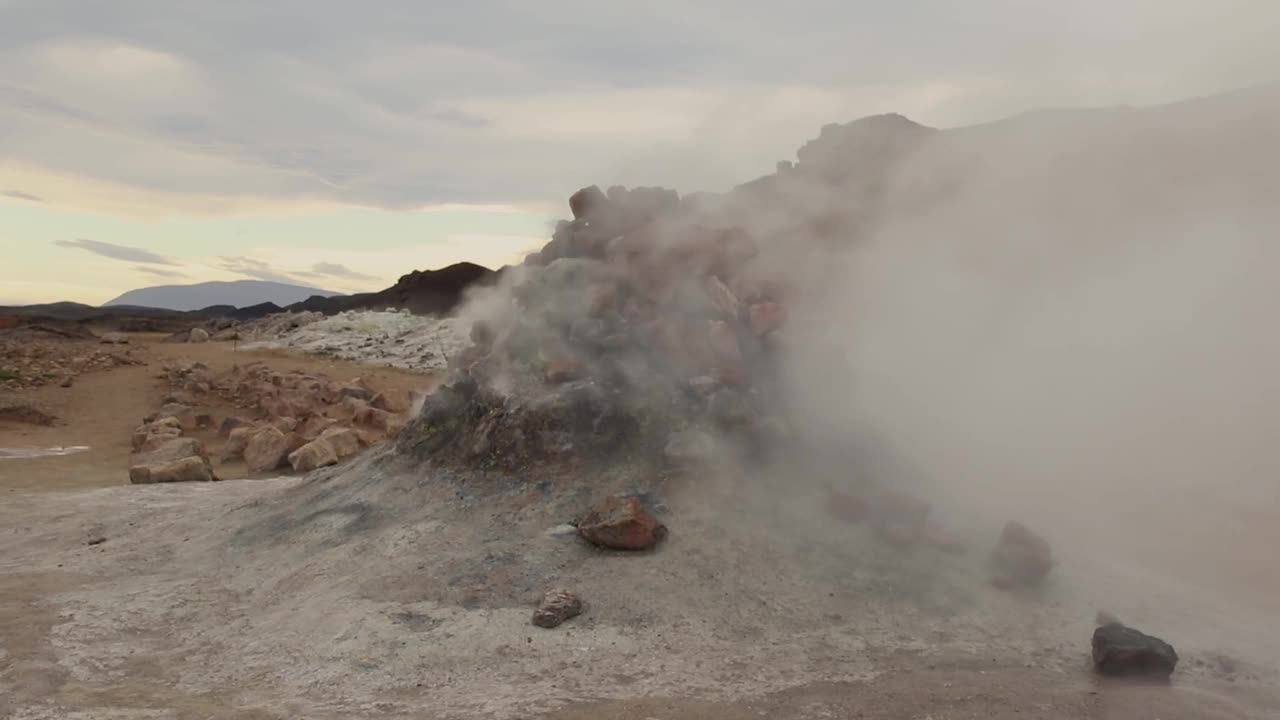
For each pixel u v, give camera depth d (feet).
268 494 32.35
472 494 25.41
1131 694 15.42
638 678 16.44
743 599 19.63
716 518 22.54
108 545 29.07
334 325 128.67
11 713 15.66
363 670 17.24
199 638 19.95
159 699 16.40
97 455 53.88
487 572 21.03
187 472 42.78
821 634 18.37
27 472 46.73
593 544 21.77
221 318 182.70
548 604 18.88
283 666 17.88
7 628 20.49
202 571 25.08
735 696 15.61
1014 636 18.34
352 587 21.16
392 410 67.41
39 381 79.56
